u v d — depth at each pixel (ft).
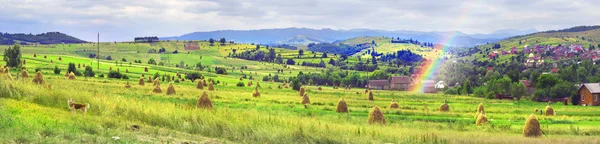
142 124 88.69
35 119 75.10
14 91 102.94
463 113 216.74
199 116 95.20
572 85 407.64
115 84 296.92
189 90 277.64
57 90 110.22
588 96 374.22
